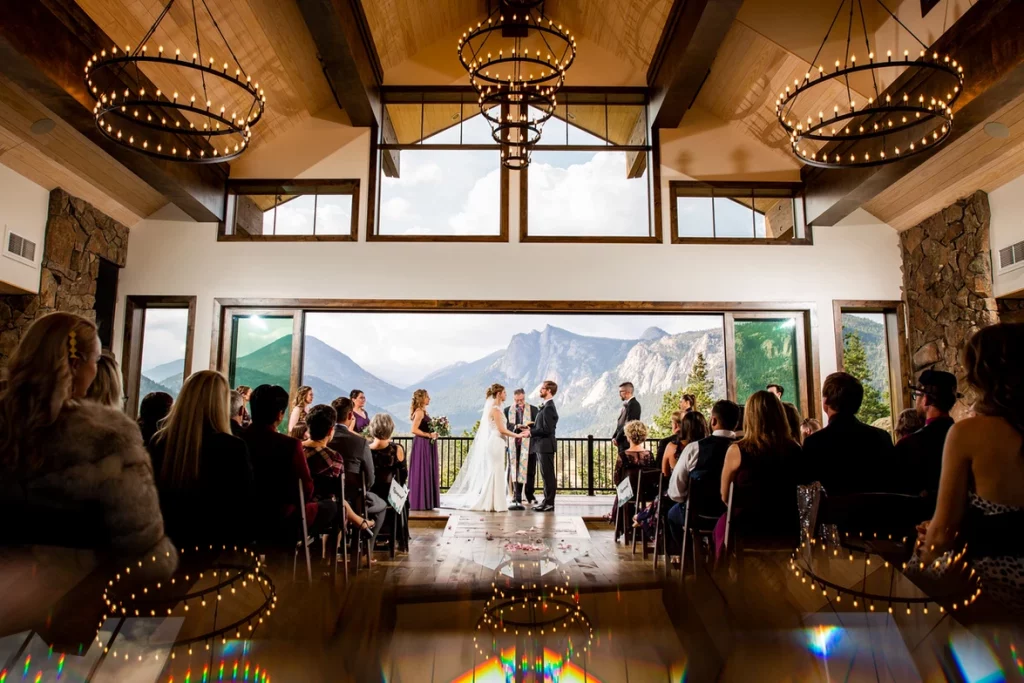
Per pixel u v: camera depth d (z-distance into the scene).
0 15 4.43
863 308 8.02
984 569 1.69
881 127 6.38
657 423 19.66
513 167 6.58
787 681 1.45
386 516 4.69
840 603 1.96
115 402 1.96
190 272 7.98
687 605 2.19
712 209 8.26
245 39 6.59
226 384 2.36
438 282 8.06
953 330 6.93
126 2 5.50
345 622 1.89
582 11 8.34
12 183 6.15
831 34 6.70
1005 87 4.89
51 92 5.11
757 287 8.07
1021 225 6.14
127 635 1.58
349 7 6.74
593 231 8.29
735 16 6.20
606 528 6.36
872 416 8.09
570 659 1.69
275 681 1.42
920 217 7.52
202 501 2.19
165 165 6.65
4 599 1.48
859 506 2.52
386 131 8.58
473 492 7.43
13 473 1.48
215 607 1.83
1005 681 1.38
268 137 8.22
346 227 8.25
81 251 7.06
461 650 1.75
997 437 1.66
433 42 8.70
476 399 46.34
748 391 7.94
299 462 2.90
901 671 1.48
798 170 8.28
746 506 2.86
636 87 8.55
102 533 1.54
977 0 5.10
